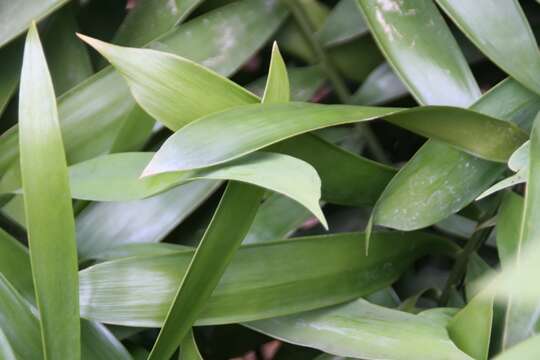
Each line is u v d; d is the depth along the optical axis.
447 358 0.67
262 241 0.76
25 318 0.69
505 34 0.75
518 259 0.61
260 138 0.64
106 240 0.79
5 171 0.81
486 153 0.72
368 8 0.79
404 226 0.72
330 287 0.72
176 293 0.67
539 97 0.75
